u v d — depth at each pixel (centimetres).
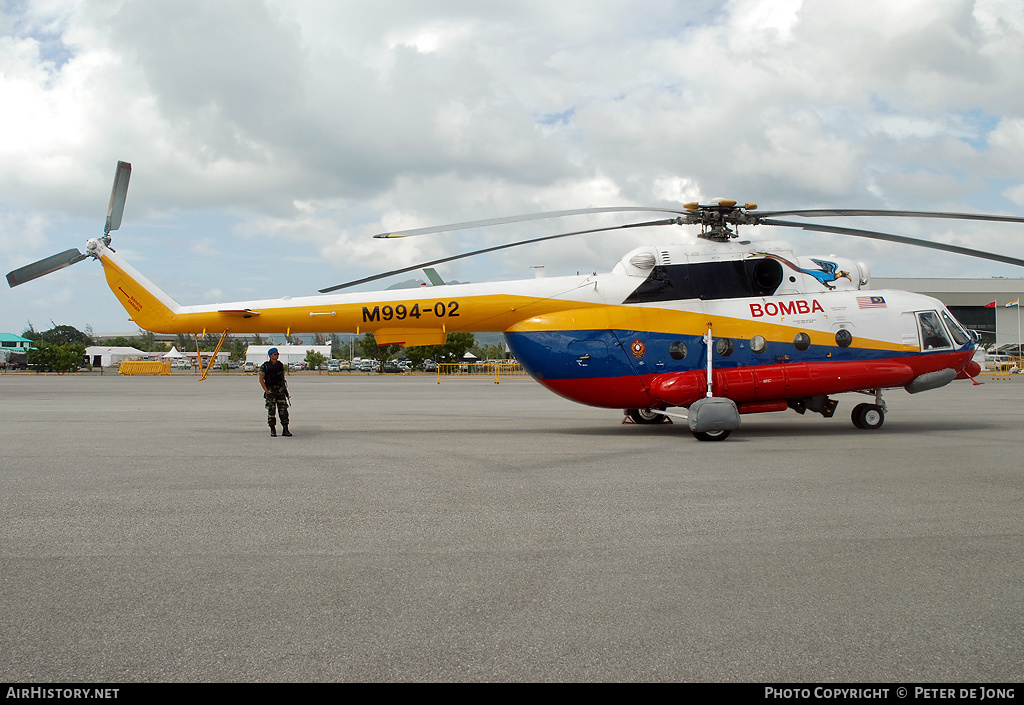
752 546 525
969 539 541
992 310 6806
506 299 1308
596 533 564
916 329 1279
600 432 1319
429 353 8494
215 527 586
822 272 1307
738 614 394
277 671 329
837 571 468
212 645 356
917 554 504
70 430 1364
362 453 1025
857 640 362
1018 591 430
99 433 1308
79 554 511
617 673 326
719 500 682
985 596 422
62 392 3023
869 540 540
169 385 3850
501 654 346
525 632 371
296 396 2703
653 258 1280
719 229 1271
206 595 426
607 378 1277
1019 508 643
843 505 657
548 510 644
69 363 7756
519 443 1141
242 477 822
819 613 396
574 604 409
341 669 330
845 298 1285
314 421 1584
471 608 404
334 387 3594
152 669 331
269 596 423
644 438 1205
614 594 425
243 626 379
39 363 7831
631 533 562
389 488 751
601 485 762
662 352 1259
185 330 1457
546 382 1312
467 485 767
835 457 955
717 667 333
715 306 1263
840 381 1226
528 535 559
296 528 583
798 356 1253
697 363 1255
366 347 9088
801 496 698
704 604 409
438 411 1902
